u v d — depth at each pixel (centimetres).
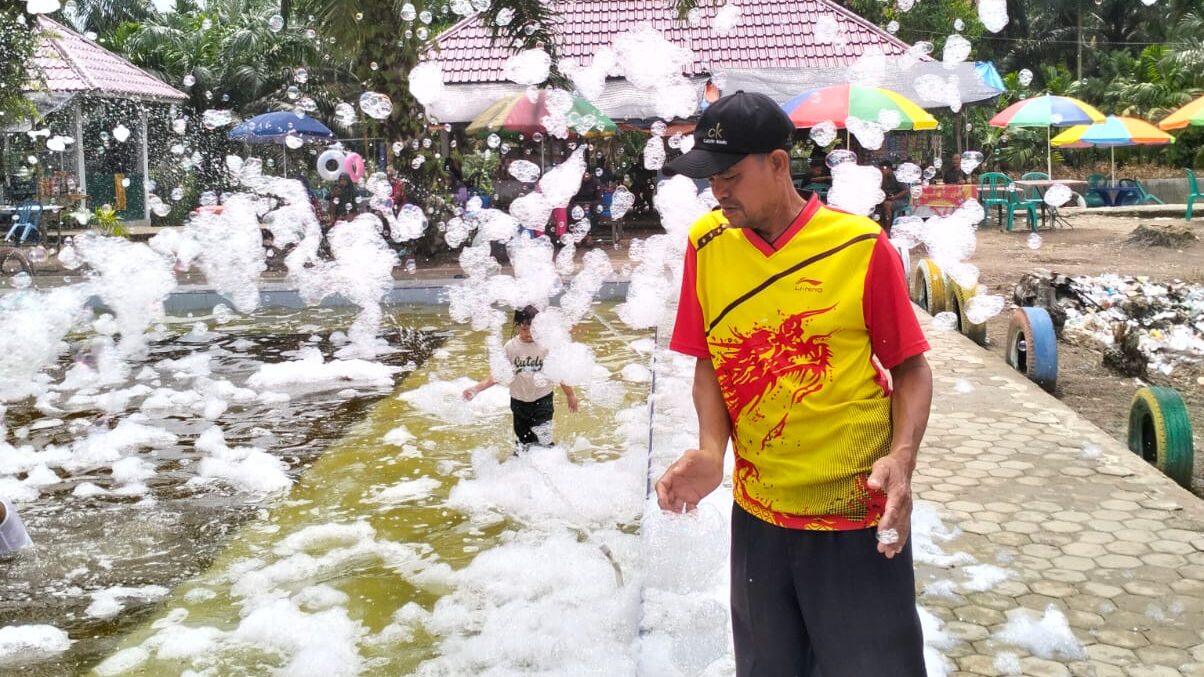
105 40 2567
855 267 200
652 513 384
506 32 1223
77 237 1486
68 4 2462
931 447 487
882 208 1481
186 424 623
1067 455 471
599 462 525
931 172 991
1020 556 359
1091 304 870
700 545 347
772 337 204
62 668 324
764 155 196
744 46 1767
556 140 1540
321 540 432
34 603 373
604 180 1794
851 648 205
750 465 215
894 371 207
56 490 502
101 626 354
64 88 1767
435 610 360
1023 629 305
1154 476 439
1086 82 3231
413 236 811
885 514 190
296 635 342
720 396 223
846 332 202
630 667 306
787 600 214
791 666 216
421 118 1315
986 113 2880
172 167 2123
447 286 1112
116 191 2038
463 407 652
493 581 381
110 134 2038
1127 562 352
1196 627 306
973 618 314
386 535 436
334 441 581
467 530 439
